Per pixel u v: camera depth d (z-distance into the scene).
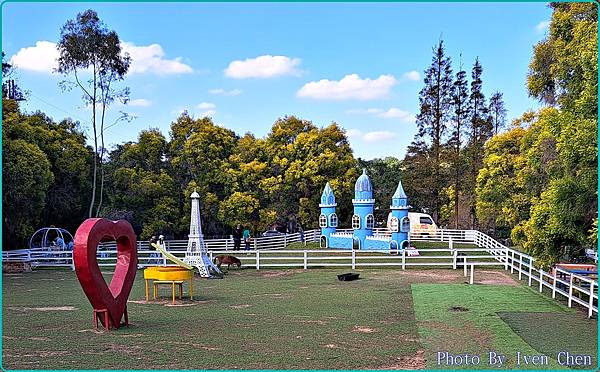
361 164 61.88
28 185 27.52
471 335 12.09
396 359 10.20
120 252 13.48
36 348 10.95
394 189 53.53
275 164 41.66
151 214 35.81
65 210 34.00
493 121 56.22
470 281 20.59
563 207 14.39
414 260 28.52
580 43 14.42
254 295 18.23
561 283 17.62
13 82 34.53
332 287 20.00
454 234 42.62
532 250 16.70
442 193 52.12
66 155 32.97
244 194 38.41
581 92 14.23
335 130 42.91
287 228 46.78
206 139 38.81
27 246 33.66
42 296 18.17
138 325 13.22
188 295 18.28
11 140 28.22
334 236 37.00
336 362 10.02
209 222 39.06
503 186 34.66
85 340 11.62
